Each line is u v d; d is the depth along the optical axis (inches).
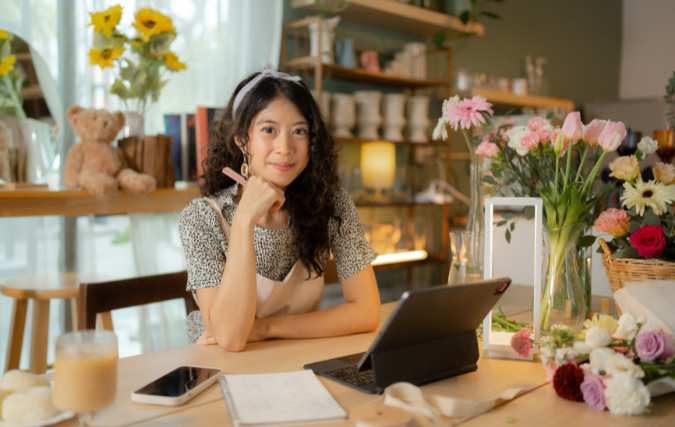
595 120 40.8
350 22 125.0
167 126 90.8
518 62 166.4
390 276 134.1
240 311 40.5
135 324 95.4
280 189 48.1
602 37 197.9
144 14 83.6
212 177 51.9
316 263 51.5
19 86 77.5
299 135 46.5
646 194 43.5
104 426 27.3
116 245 94.3
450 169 145.4
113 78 91.6
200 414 29.1
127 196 83.5
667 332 33.1
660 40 196.7
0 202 71.1
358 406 30.2
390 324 30.1
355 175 119.7
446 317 33.1
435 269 144.7
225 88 104.0
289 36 114.0
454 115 46.9
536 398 32.0
